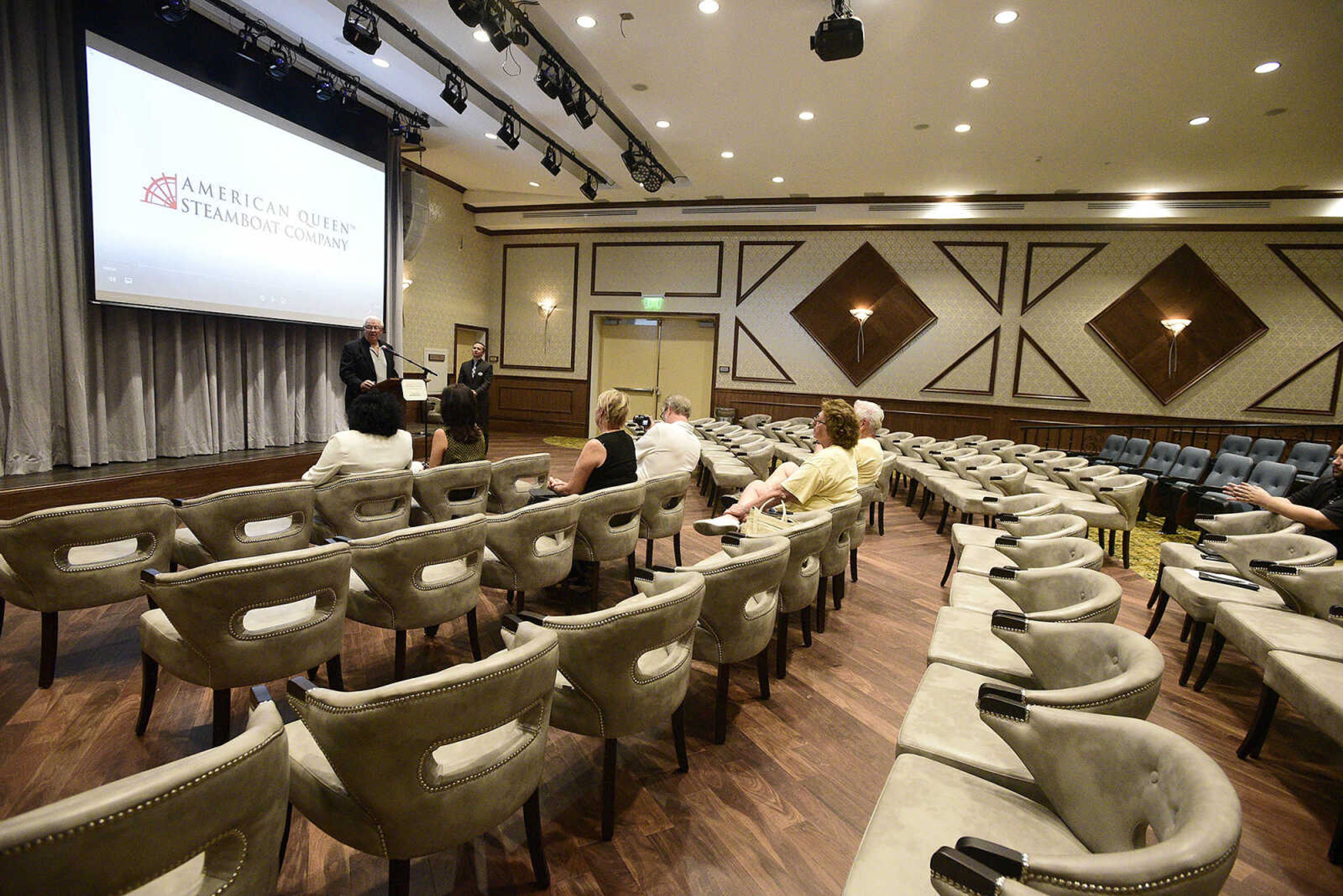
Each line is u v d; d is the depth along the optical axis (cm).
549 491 368
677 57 502
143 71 459
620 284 1058
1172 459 666
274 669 183
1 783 177
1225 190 775
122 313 471
